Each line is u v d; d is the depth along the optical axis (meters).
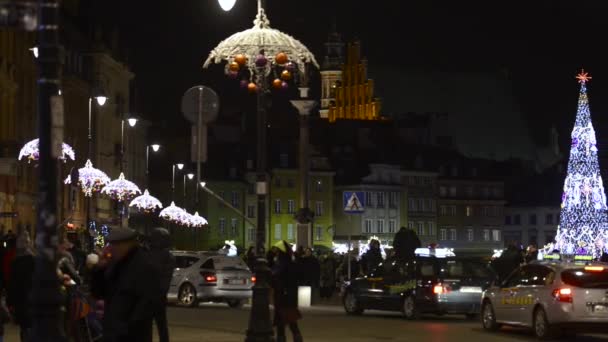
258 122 26.34
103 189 76.25
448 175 179.88
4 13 13.23
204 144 25.33
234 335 32.28
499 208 186.00
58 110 14.05
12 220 70.69
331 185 163.75
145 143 130.75
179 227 148.38
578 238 89.06
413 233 46.25
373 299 43.12
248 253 64.06
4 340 28.98
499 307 35.03
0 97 69.56
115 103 111.81
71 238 29.62
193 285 49.47
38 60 14.04
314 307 51.06
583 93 89.69
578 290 31.86
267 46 26.20
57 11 14.21
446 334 34.00
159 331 23.38
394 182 169.75
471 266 40.94
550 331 32.22
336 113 193.50
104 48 103.25
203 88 25.20
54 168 14.01
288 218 159.00
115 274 15.10
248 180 153.12
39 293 13.93
